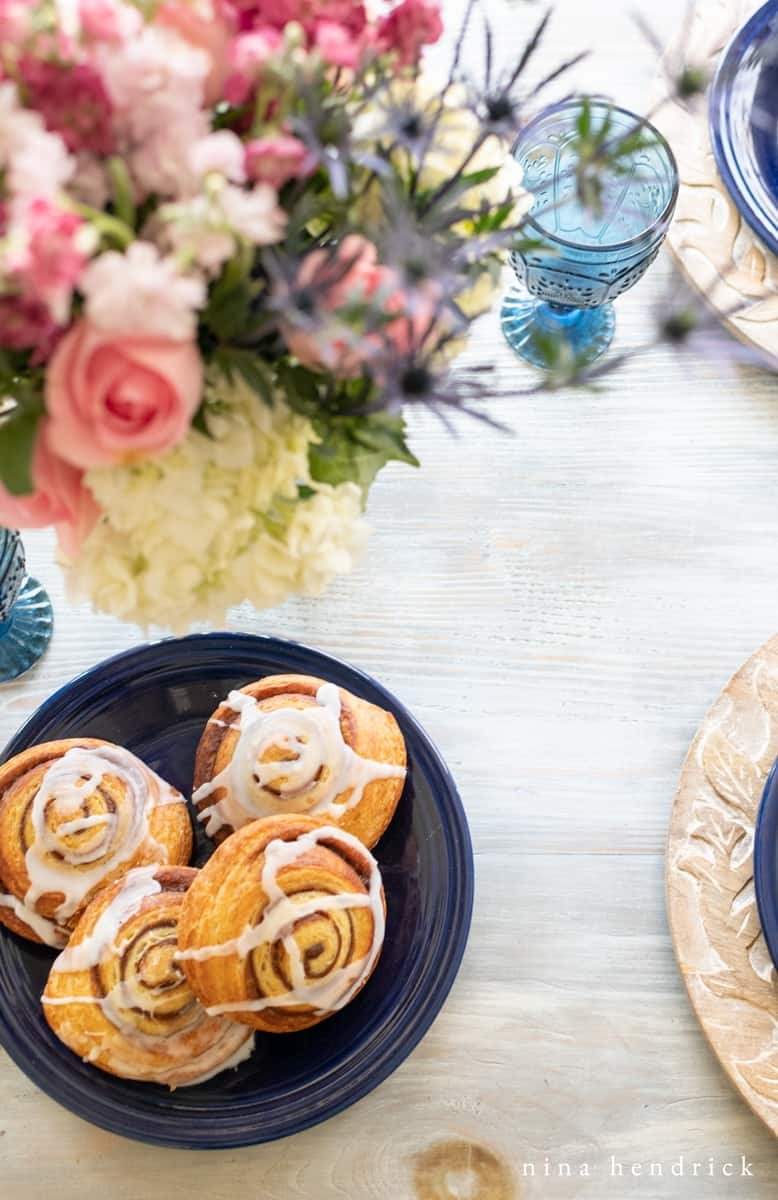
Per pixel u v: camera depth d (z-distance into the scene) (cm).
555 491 110
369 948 95
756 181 111
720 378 111
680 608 108
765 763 103
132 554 81
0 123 73
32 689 106
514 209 85
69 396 75
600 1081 100
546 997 101
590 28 116
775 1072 97
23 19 74
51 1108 99
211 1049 96
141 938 96
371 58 79
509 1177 98
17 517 80
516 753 105
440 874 99
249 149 76
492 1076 100
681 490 110
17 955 98
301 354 77
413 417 111
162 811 100
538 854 104
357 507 86
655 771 105
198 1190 98
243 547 82
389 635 107
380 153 79
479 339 112
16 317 74
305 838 96
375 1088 98
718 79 112
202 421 79
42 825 97
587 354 111
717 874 101
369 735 100
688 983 99
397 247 77
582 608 108
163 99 74
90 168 75
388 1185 98
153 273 73
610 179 100
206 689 103
